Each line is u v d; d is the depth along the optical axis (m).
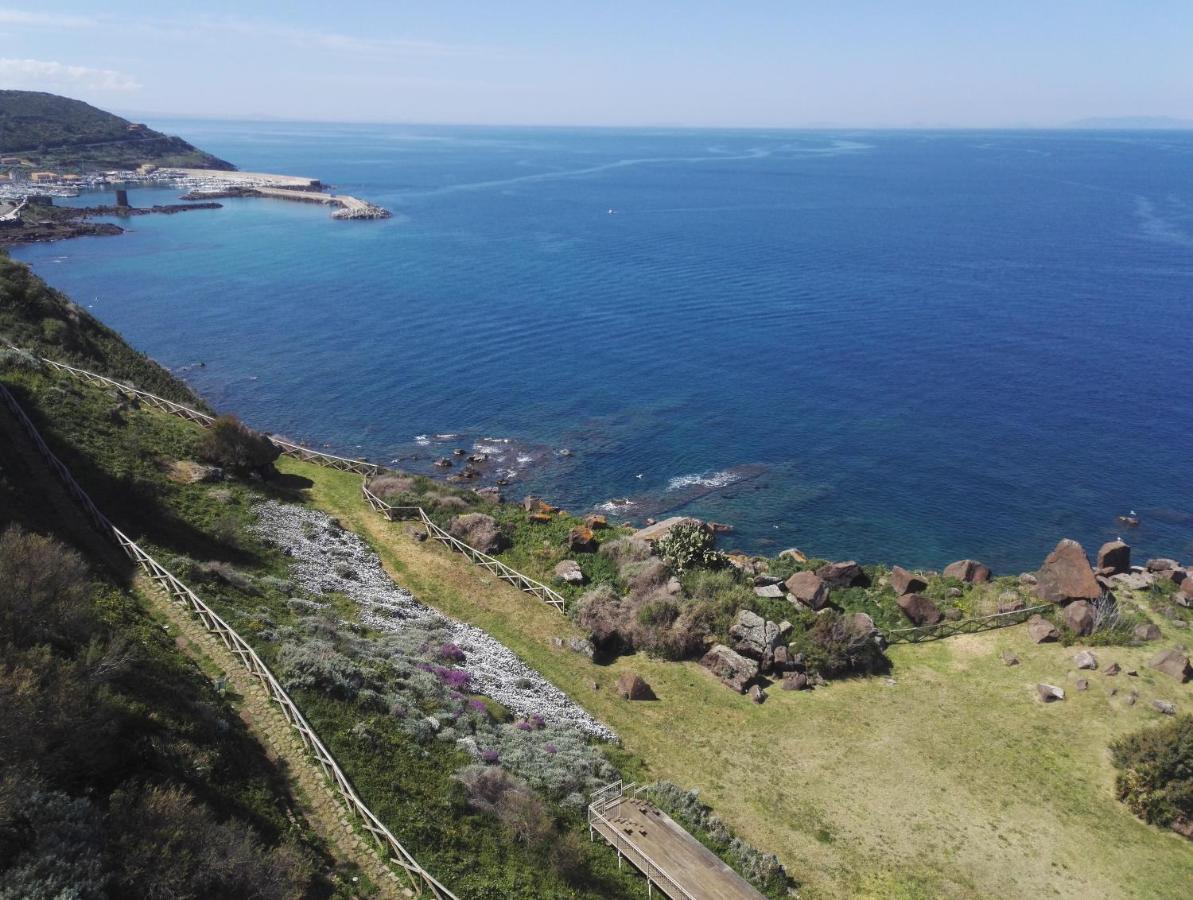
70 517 33.91
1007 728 35.19
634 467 72.50
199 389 87.31
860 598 45.75
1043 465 73.25
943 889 26.98
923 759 33.28
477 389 90.38
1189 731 31.19
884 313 121.81
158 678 23.42
